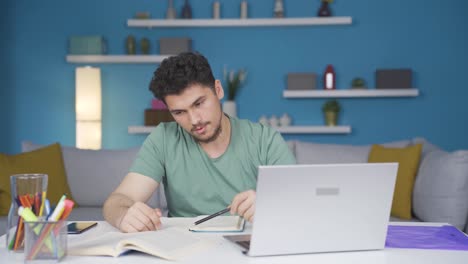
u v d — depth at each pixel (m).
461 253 1.23
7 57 4.70
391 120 4.64
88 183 3.34
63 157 3.40
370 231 1.23
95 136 4.44
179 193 1.80
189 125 1.57
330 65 4.57
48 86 4.71
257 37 4.67
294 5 4.64
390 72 4.50
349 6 4.62
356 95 4.52
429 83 4.61
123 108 4.74
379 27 4.61
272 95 4.69
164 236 1.31
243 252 1.21
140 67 4.73
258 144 1.81
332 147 3.47
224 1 4.68
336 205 1.19
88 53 4.61
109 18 4.70
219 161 1.79
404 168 3.05
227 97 4.69
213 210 1.79
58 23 4.70
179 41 4.55
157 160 1.79
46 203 1.23
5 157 3.18
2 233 2.89
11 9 4.69
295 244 1.19
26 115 4.73
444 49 4.59
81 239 1.38
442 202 2.77
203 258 1.17
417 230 1.46
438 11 4.58
